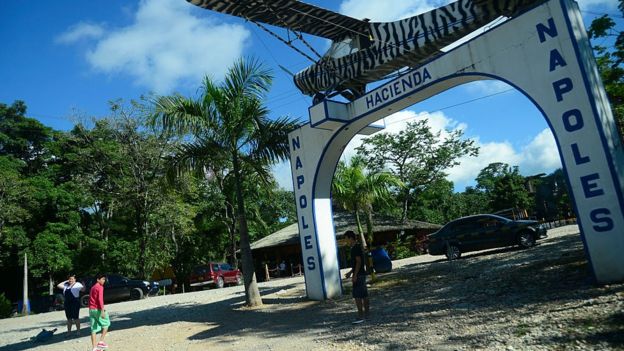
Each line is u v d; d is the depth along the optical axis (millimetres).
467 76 9070
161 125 12555
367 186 21922
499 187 50875
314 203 12477
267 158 13508
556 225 35094
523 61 8203
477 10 9328
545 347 4789
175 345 8492
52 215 30719
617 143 7824
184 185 28812
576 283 7742
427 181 36125
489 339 5477
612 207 7117
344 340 6781
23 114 37969
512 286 8875
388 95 10602
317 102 12344
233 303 14758
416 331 6645
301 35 11008
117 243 31938
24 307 25891
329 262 12430
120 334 10805
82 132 29891
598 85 7891
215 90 12805
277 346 7113
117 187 30625
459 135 35938
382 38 10891
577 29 7812
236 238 37531
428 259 20875
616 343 4496
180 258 35969
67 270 29984
